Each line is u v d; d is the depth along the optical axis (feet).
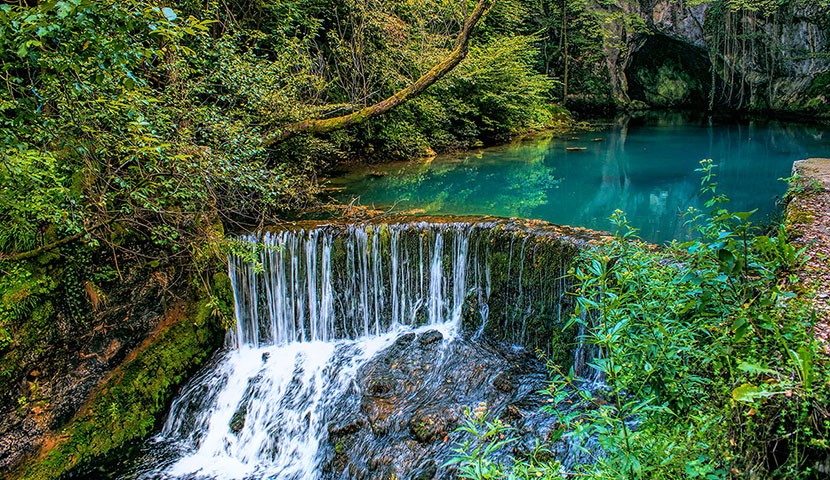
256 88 21.25
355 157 38.65
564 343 16.28
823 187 15.49
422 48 37.81
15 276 14.02
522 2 67.97
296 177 24.72
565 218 24.75
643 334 8.20
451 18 44.75
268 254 19.08
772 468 5.93
